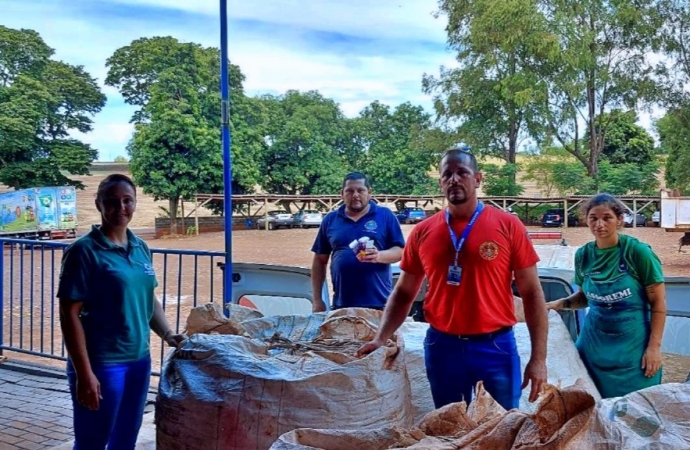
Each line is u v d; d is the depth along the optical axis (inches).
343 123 1558.8
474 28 1146.7
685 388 80.0
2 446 165.2
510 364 107.6
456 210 108.4
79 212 1542.8
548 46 1085.8
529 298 109.3
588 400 68.0
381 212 174.2
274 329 130.4
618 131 1314.0
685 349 160.7
